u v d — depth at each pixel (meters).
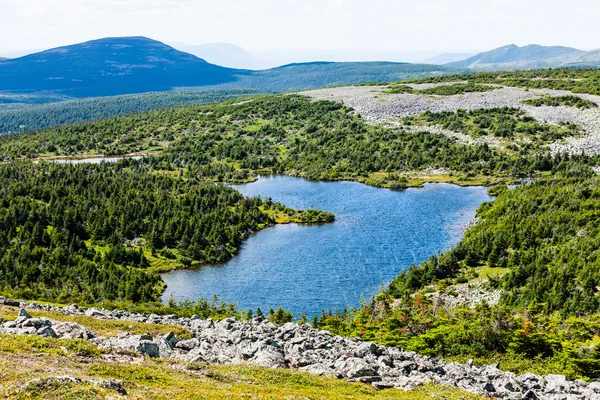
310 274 139.88
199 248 158.00
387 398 43.22
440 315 92.94
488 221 157.25
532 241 134.38
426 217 187.25
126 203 183.75
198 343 55.16
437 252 151.25
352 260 148.75
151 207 187.12
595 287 100.50
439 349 72.25
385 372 50.19
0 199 170.00
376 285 131.12
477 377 52.50
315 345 56.53
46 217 163.88
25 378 34.00
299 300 123.56
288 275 139.75
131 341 49.38
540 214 148.75
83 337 49.16
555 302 97.31
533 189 175.38
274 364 50.19
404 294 117.56
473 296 111.56
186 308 108.69
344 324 90.75
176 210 184.38
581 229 133.25
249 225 181.12
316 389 43.62
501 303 103.25
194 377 42.28
